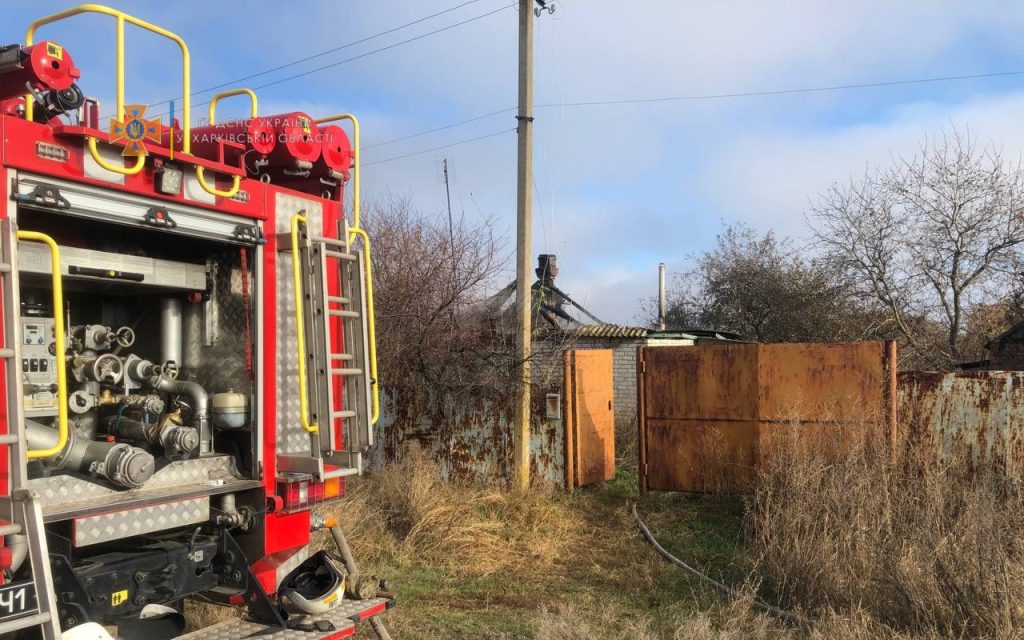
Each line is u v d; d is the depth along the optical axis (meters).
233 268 4.43
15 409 2.87
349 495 8.42
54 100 3.47
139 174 3.58
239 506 4.32
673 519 8.58
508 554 7.50
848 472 6.55
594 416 10.63
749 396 8.59
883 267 19.98
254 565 4.32
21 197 3.09
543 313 12.02
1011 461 7.31
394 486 8.72
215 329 4.46
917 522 5.78
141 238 4.36
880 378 7.80
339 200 4.88
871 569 5.55
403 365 10.59
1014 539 5.23
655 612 5.82
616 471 11.76
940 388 7.67
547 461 9.98
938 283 19.48
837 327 21.23
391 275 11.28
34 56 3.26
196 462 4.10
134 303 4.70
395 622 5.64
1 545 2.92
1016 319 18.41
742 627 5.24
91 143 3.29
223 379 4.41
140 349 4.66
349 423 4.47
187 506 3.88
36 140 3.15
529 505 8.96
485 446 10.09
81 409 3.94
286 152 4.45
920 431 7.71
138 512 3.63
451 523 8.03
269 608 4.00
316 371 4.28
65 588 3.32
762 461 8.41
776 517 6.61
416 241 11.57
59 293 3.00
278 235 4.39
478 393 10.08
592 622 5.60
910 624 5.04
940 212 19.27
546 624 5.26
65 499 3.45
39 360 3.81
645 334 19.06
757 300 25.36
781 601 5.84
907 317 19.81
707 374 8.89
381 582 4.61
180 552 3.94
